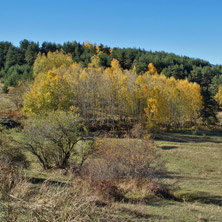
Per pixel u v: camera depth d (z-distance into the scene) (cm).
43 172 1748
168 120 6059
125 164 1577
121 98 5650
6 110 5400
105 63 11944
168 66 12288
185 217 895
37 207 471
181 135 5231
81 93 5500
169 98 6244
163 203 1123
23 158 1819
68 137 2055
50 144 2069
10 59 11138
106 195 1020
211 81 11606
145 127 5106
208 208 1130
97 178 1284
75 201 532
